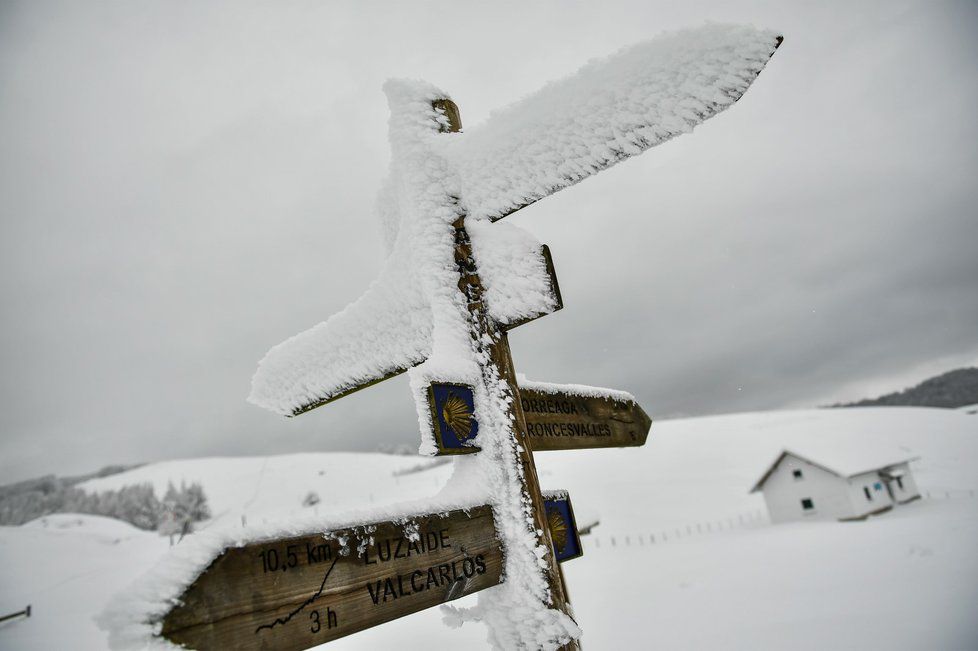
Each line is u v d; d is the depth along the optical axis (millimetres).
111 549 30781
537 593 1197
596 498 39750
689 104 1161
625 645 8031
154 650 705
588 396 1767
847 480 23812
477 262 1423
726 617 8812
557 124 1291
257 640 808
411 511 1092
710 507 34938
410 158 1474
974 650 5652
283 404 1673
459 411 1212
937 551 11508
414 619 9531
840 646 6480
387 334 1465
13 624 15578
